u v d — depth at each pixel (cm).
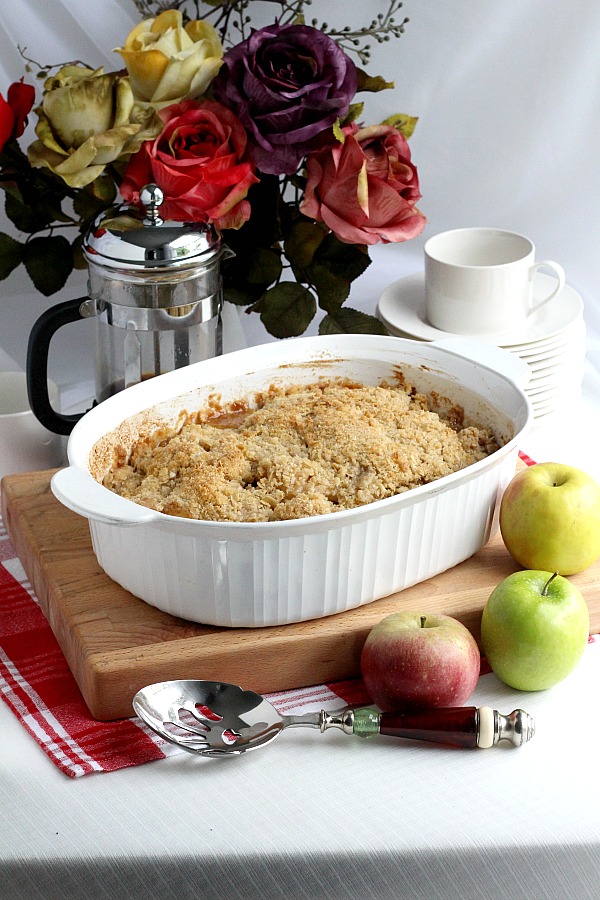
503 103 161
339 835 84
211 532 92
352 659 102
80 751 93
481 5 153
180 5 149
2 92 153
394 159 131
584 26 154
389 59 159
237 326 147
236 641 99
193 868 83
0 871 83
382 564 102
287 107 124
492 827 85
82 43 152
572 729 96
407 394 124
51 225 150
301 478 106
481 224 172
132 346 124
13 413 128
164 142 126
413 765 91
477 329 137
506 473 111
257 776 90
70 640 101
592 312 174
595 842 84
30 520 117
